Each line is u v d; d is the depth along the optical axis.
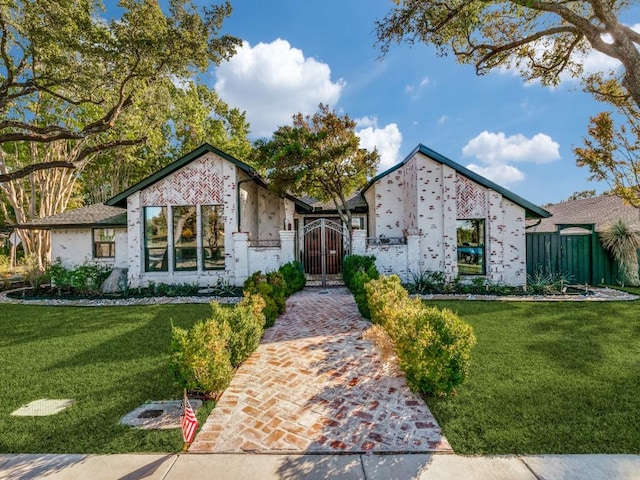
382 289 6.79
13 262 22.25
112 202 13.02
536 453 2.97
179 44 9.91
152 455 3.04
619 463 2.81
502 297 10.40
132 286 12.91
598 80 10.41
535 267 13.05
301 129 12.68
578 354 5.36
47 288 13.79
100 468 2.85
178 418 3.69
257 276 8.52
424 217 12.67
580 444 3.07
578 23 6.47
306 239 16.27
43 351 5.93
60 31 8.90
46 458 2.99
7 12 9.04
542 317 7.79
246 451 3.09
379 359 5.42
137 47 9.60
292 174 12.52
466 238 12.72
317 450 3.10
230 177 13.12
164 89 13.16
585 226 13.75
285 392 4.31
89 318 8.41
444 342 4.04
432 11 7.53
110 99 12.24
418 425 3.48
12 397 4.21
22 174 10.87
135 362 5.38
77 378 4.78
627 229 12.55
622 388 4.17
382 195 14.94
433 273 12.09
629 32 6.21
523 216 12.66
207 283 13.09
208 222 13.29
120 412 3.82
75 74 10.23
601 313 8.15
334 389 4.39
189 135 24.14
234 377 4.78
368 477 2.72
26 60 10.71
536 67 9.56
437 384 3.89
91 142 19.91
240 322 5.21
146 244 13.28
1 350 6.01
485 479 2.65
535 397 3.97
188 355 3.97
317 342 6.29
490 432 3.29
